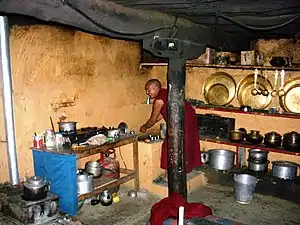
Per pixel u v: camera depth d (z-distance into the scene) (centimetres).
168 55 318
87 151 348
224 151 468
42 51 366
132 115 500
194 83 521
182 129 348
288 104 445
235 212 383
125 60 480
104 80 448
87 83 424
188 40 329
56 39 380
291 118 438
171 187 355
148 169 430
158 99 432
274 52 463
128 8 243
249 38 466
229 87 491
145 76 521
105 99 453
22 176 360
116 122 473
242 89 482
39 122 372
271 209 392
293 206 401
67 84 399
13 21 335
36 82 364
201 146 519
